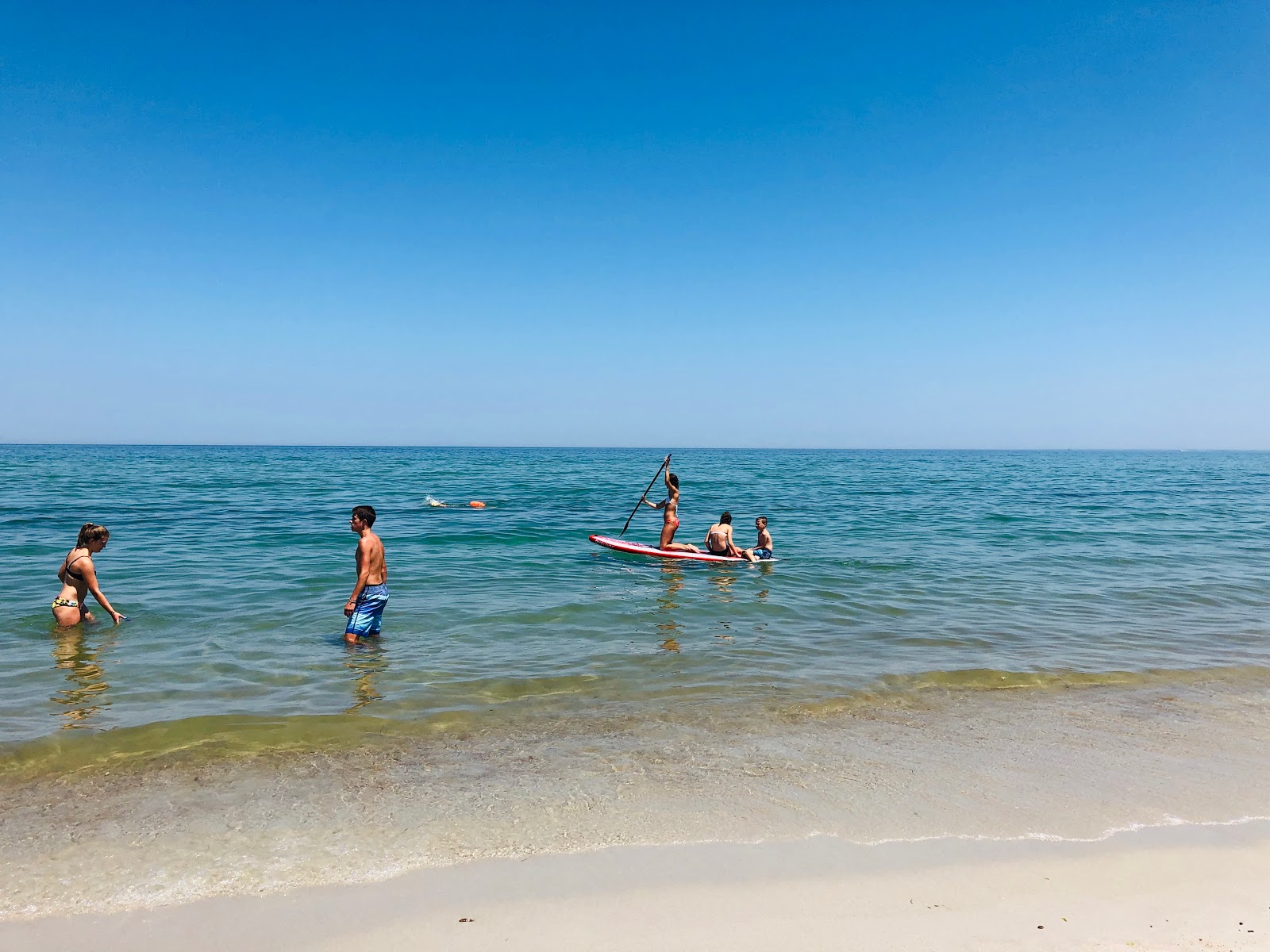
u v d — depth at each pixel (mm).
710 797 5102
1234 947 3580
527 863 4234
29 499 27875
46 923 3615
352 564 14344
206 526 20391
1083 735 6355
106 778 5270
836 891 4012
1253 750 6082
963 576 14070
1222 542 19375
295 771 5426
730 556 15820
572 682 7633
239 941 3521
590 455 157375
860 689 7520
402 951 3473
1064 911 3869
